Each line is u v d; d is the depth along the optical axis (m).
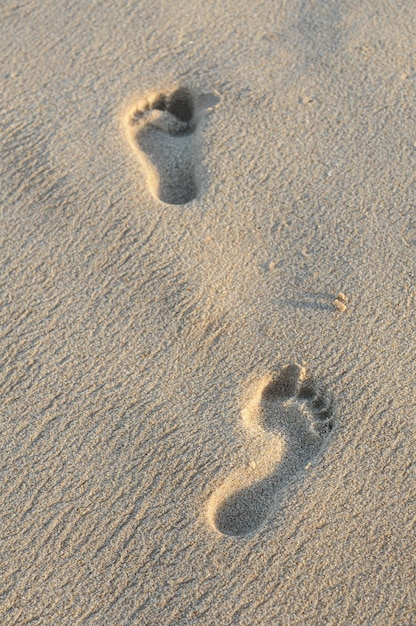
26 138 2.62
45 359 2.18
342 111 2.64
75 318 2.25
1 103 2.71
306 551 1.87
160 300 2.27
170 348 2.19
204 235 2.39
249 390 2.11
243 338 2.20
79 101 2.71
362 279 2.27
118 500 1.95
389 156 2.52
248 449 2.01
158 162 2.61
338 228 2.38
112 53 2.83
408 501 1.92
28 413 2.09
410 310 2.21
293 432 2.07
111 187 2.50
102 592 1.84
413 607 1.80
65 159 2.57
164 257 2.35
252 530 1.93
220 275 2.31
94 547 1.89
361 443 2.00
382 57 2.77
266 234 2.38
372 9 2.93
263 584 1.83
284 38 2.86
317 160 2.53
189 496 1.95
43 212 2.46
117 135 2.62
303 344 2.17
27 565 1.88
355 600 1.81
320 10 2.94
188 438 2.04
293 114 2.64
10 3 3.00
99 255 2.37
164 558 1.87
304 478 1.96
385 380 2.10
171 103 2.78
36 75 2.79
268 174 2.50
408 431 2.01
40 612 1.82
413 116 2.61
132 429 2.06
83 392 2.12
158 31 2.89
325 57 2.79
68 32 2.90
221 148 2.57
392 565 1.85
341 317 2.21
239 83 2.72
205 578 1.84
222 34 2.88
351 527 1.89
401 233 2.35
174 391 2.12
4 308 2.28
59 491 1.97
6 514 1.94
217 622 1.79
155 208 2.45
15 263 2.37
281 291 2.27
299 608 1.80
